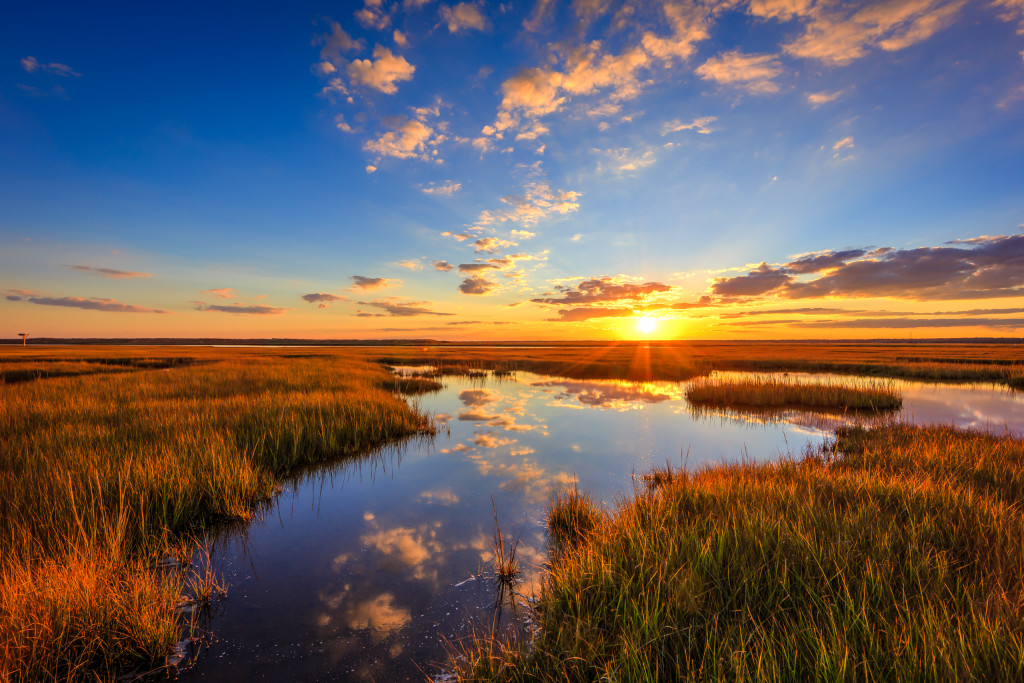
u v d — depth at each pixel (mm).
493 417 15430
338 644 3984
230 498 6914
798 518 4938
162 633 3760
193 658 3762
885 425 12797
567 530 6344
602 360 42781
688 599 3693
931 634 2885
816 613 3484
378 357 49469
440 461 10031
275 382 18828
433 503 7527
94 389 15086
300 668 3674
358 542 6078
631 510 5914
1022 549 4023
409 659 3795
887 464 8102
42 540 5008
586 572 4355
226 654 3822
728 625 3402
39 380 17969
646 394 21859
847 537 4484
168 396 14562
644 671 2953
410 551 5812
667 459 10164
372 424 12328
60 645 3459
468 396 21031
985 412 16156
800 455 10312
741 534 4613
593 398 20391
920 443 9516
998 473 6930
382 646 3965
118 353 54719
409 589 4902
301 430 10438
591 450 11031
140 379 18719
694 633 3396
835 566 3916
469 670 3523
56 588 3822
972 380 27875
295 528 6527
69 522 5238
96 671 3529
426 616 4418
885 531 4609
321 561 5539
